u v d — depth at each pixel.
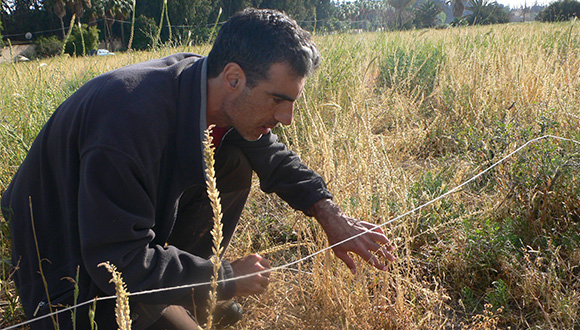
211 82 1.58
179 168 1.61
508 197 2.53
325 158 2.26
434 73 5.29
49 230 1.67
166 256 1.55
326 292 2.03
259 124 1.62
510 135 2.87
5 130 2.94
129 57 3.88
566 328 1.85
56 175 1.63
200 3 45.34
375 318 1.94
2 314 2.15
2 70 4.01
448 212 2.45
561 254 2.29
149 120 1.49
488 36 6.31
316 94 4.10
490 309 2.02
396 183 2.40
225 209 2.06
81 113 1.52
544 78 3.72
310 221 2.54
